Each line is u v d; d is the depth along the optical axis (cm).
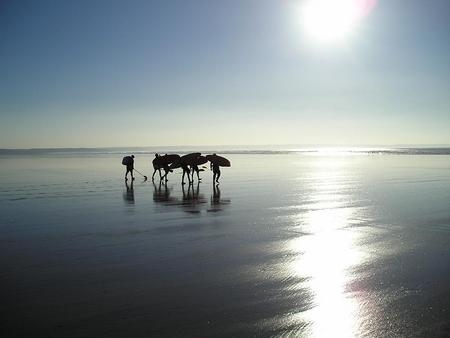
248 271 896
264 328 630
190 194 2183
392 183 2723
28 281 836
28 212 1647
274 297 751
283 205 1794
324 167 4566
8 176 3469
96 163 5794
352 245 1105
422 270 894
